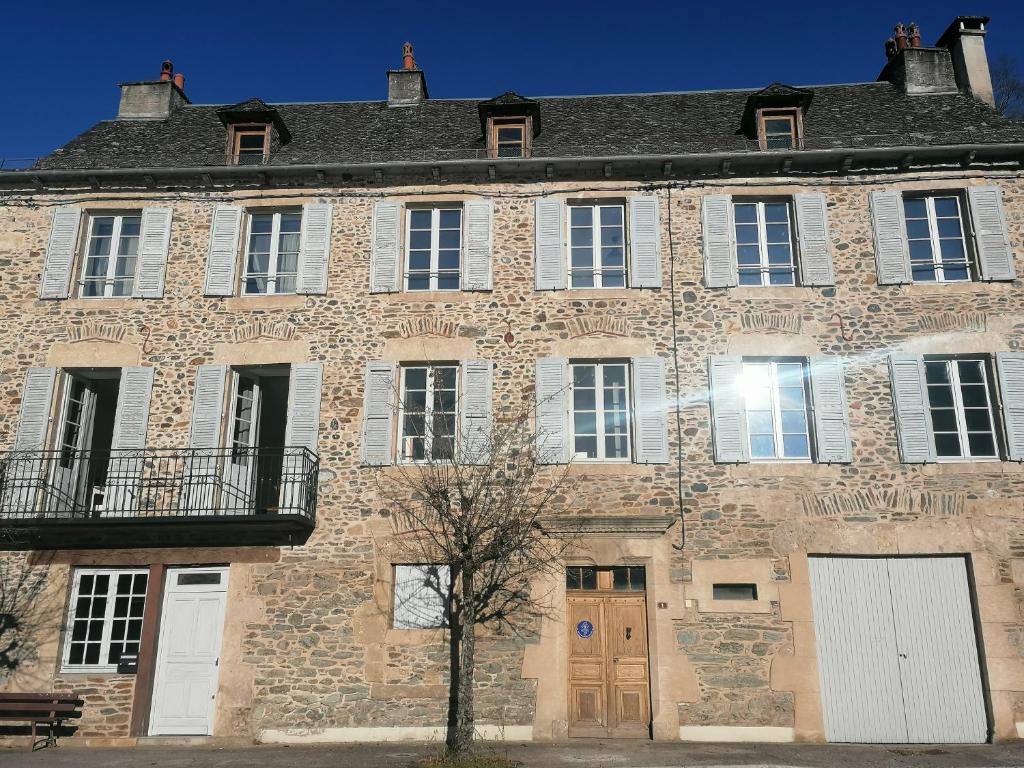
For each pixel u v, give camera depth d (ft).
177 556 36.09
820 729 32.91
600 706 34.01
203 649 35.45
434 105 47.98
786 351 37.01
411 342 38.01
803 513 35.01
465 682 29.78
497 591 34.78
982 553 34.27
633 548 34.91
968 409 36.37
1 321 39.19
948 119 42.14
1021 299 36.96
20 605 35.81
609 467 35.94
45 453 37.27
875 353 36.81
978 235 37.81
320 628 34.83
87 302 39.27
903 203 39.06
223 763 29.60
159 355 38.47
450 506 35.12
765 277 38.83
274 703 34.14
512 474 35.99
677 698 33.42
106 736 34.17
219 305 38.96
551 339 37.73
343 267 39.34
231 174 40.19
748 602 34.24
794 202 39.01
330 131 45.29
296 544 35.83
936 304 37.17
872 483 35.19
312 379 37.68
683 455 35.96
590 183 39.88
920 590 34.53
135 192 40.93
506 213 39.78
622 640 34.58
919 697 33.53
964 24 45.96
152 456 36.55
